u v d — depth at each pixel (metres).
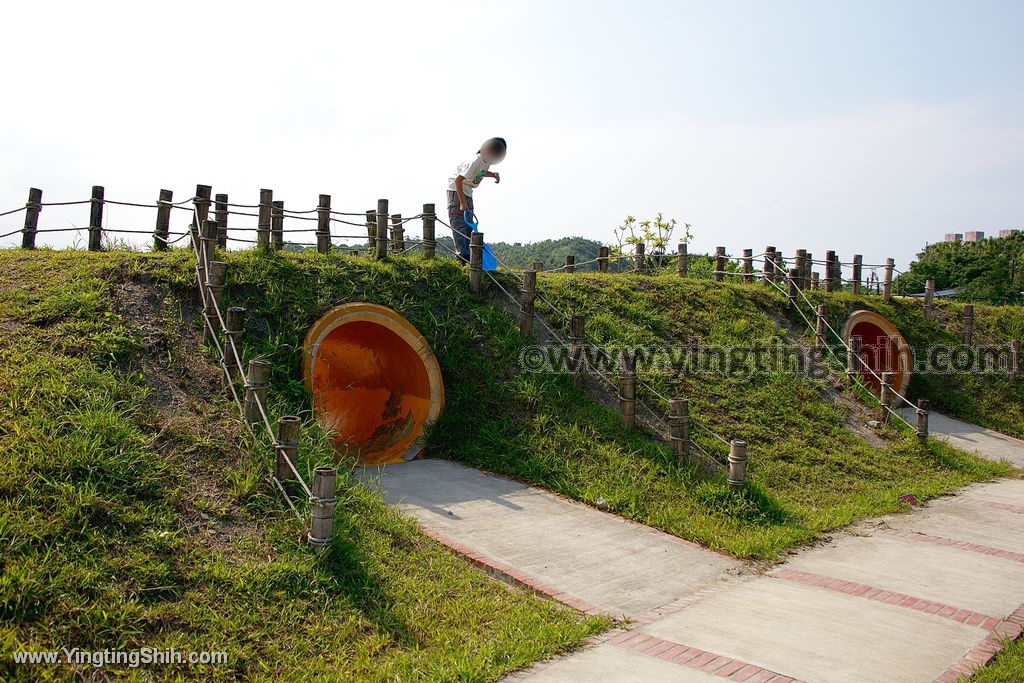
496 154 13.49
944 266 44.00
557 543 7.98
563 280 14.84
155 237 11.40
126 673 4.51
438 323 11.59
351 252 12.88
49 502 5.61
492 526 8.23
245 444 7.40
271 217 11.31
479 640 5.69
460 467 10.16
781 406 13.36
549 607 6.41
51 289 8.95
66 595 4.89
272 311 9.96
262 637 5.16
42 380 7.04
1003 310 22.50
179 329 9.00
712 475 10.30
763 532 8.79
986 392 18.50
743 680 5.17
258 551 6.06
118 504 5.90
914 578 7.63
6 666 4.27
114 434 6.59
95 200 11.38
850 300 19.42
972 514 10.48
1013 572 7.95
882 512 10.23
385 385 11.97
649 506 9.22
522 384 11.18
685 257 19.08
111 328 8.38
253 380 7.75
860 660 5.57
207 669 4.71
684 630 6.11
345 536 6.71
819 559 8.20
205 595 5.38
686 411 10.32
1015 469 13.65
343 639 5.36
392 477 9.48
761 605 6.74
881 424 14.02
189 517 6.18
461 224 13.79
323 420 9.83
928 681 5.24
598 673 5.24
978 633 6.19
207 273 9.27
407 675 5.02
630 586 7.08
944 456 13.34
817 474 11.35
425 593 6.29
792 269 17.91
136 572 5.31
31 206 11.69
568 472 9.81
